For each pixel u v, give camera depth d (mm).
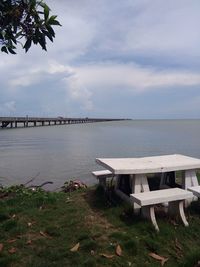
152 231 4777
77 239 4605
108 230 4852
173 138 37125
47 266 3967
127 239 4551
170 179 6668
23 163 17109
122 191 6199
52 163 17000
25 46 2996
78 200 6227
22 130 56719
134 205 5250
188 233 4844
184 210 5480
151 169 5414
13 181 11969
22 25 2934
